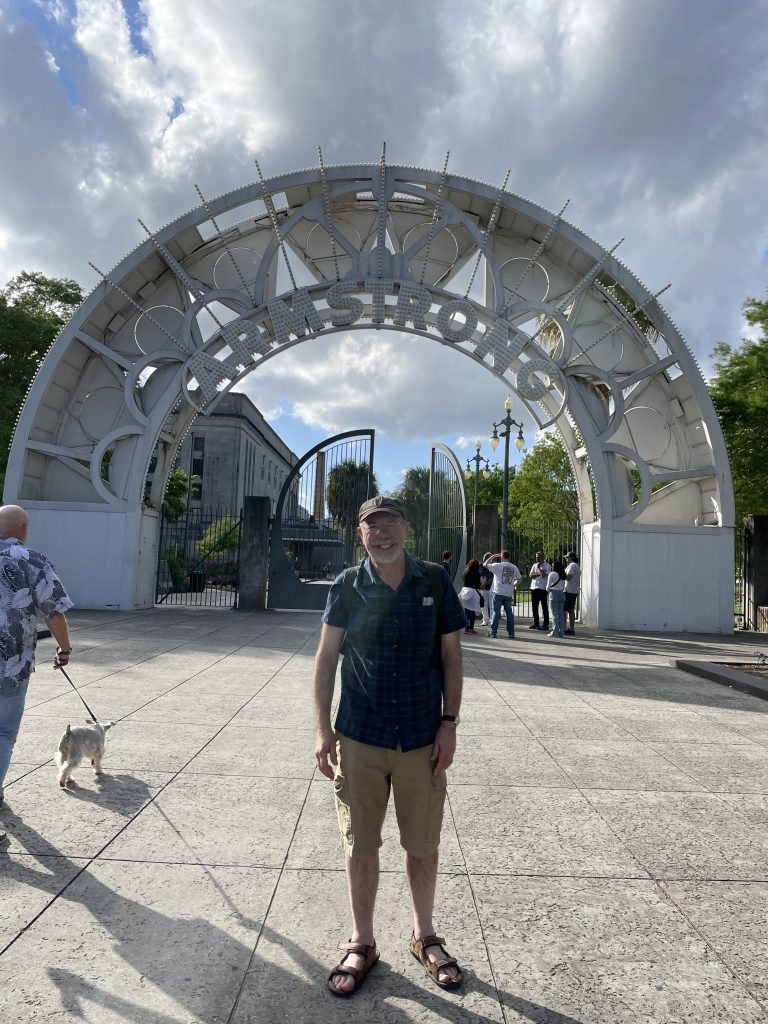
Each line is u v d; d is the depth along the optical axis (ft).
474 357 56.49
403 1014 8.09
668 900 10.98
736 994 8.60
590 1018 8.09
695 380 54.19
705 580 54.03
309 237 58.23
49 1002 8.06
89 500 56.59
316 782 15.93
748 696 27.66
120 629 43.16
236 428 199.21
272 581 60.59
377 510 9.05
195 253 57.98
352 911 9.09
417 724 9.10
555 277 57.93
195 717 21.52
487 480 204.54
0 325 82.33
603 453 54.85
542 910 10.58
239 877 11.31
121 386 56.95
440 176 55.31
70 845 12.25
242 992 8.41
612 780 16.80
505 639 46.91
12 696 13.29
